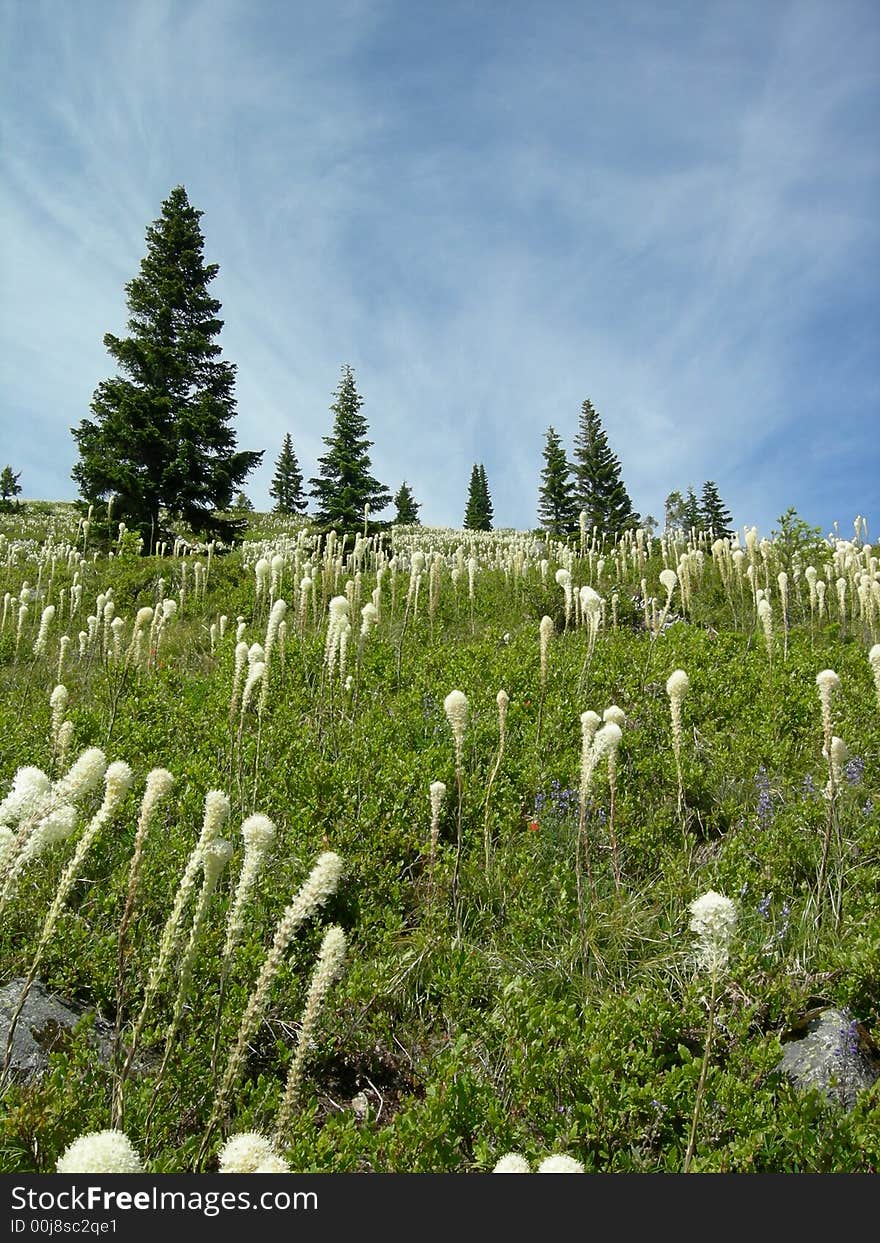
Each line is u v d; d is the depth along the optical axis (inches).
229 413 1062.4
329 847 165.9
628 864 175.6
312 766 201.5
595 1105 101.2
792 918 149.6
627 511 1947.6
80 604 514.0
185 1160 90.2
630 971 139.6
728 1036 117.5
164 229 1107.9
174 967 117.6
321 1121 108.5
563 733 239.5
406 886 162.7
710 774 215.3
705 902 86.9
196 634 441.7
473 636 396.8
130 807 177.6
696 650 327.3
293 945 139.5
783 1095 103.0
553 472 1978.3
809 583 421.4
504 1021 119.7
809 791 203.6
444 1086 101.7
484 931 151.3
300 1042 81.2
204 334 1091.3
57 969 127.2
